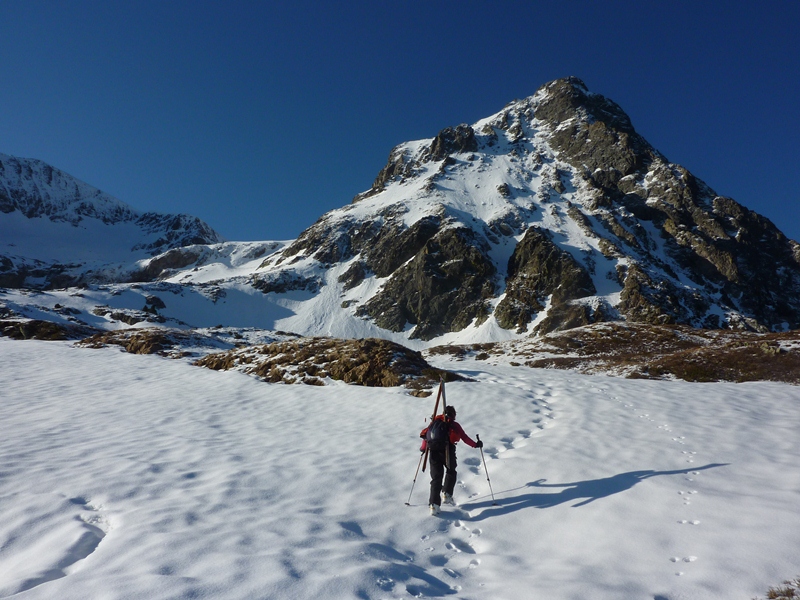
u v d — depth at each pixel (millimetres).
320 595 4281
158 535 5484
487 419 12086
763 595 4242
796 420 11969
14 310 64500
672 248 142000
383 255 144625
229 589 4285
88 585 4316
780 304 130625
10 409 13922
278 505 6723
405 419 12383
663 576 4750
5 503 6582
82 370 21812
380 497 7285
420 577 4984
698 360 24438
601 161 179625
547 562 5309
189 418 12812
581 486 7496
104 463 8492
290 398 15562
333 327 119188
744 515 6027
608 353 33594
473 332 109125
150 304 109000
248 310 125750
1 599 4156
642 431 10789
